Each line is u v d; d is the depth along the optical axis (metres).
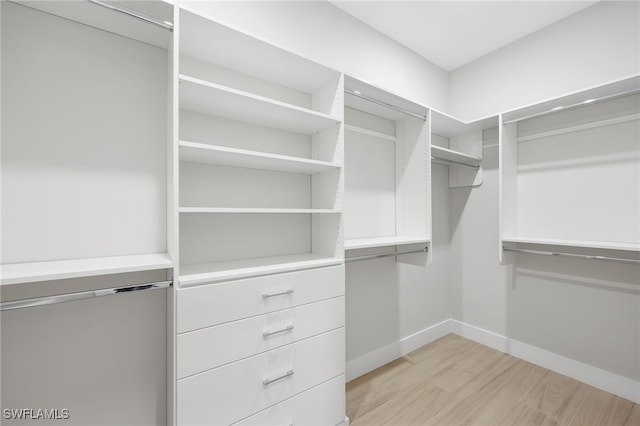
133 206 1.25
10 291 1.04
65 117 1.12
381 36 2.24
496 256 2.47
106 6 1.00
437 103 2.69
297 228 1.75
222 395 1.13
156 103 1.31
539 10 2.00
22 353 1.05
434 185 2.68
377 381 2.01
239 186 1.54
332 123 1.59
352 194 2.06
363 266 2.15
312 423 1.40
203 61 1.43
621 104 1.83
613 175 1.86
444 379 2.03
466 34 2.27
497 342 2.45
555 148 2.11
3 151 1.02
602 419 1.62
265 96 1.63
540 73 2.20
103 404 1.19
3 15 1.02
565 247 2.07
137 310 1.26
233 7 1.52
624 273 1.83
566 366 2.06
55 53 1.10
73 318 1.13
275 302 1.28
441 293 2.73
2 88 1.02
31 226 1.06
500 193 2.13
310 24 1.83
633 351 1.79
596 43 1.93
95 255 1.17
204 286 1.10
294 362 1.34
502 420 1.62
